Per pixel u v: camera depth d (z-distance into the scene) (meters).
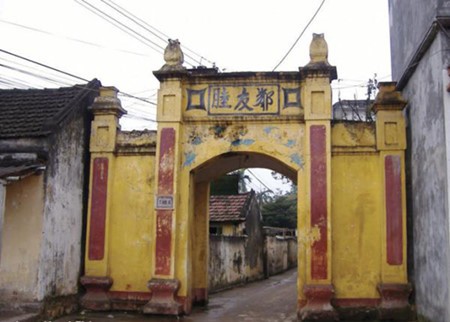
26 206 9.52
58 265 10.00
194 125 10.91
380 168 10.29
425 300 9.05
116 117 11.34
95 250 10.85
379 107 10.36
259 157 11.13
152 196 10.99
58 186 10.03
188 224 10.63
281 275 23.97
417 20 9.53
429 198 8.79
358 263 10.12
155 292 10.28
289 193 41.31
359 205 10.29
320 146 10.30
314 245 10.02
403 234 9.95
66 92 11.19
